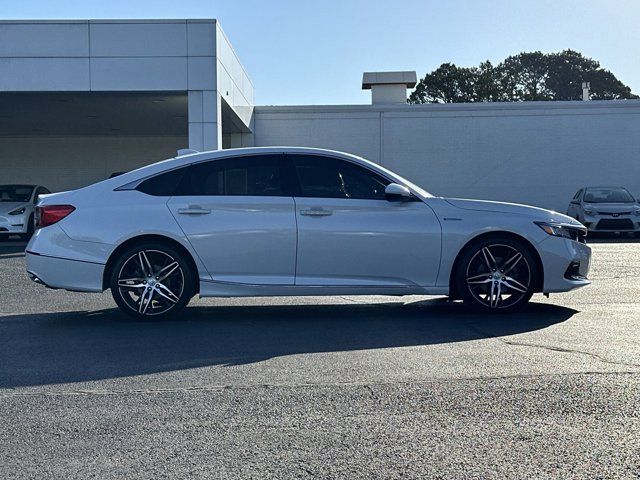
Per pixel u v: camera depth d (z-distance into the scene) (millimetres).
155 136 30578
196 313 7766
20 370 5359
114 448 3828
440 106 26797
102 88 17531
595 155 26797
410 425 4125
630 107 26641
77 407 4492
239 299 8711
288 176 7262
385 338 6348
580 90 71062
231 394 4723
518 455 3689
